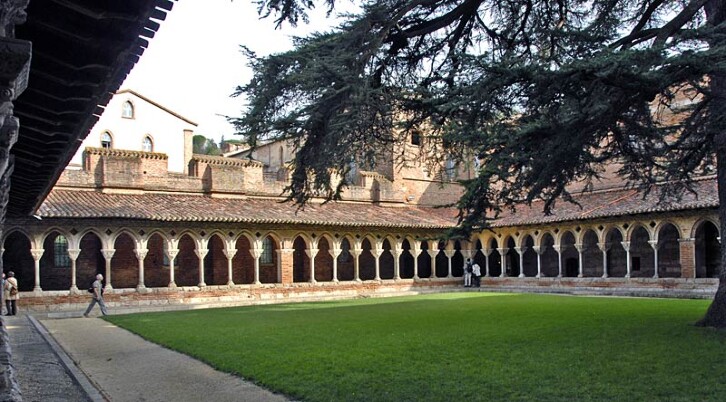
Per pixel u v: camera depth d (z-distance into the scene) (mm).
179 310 26641
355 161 14023
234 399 8922
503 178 11523
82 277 30875
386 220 36625
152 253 32875
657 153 13461
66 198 28453
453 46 14945
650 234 29766
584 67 9367
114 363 12469
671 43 9430
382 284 35844
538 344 12445
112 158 31031
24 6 3631
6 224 25344
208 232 30250
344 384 9273
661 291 28594
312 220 33281
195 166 34781
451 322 17469
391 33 13961
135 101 55000
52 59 5418
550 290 33969
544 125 10875
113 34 5035
